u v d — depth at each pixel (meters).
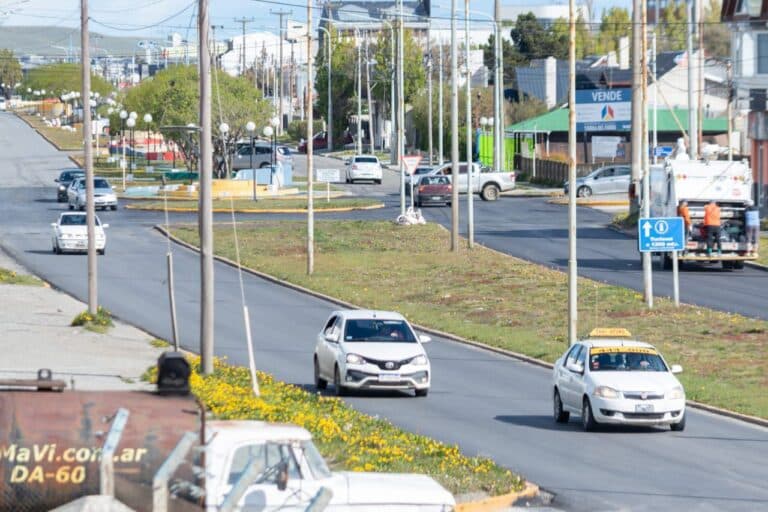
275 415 25.97
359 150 154.62
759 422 32.47
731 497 23.12
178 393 13.11
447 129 149.88
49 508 12.48
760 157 87.12
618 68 141.38
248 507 14.05
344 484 14.78
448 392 36.22
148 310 51.00
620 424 30.95
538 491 23.08
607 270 62.72
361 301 54.44
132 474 12.49
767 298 54.12
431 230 78.75
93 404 12.72
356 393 35.88
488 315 51.16
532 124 129.12
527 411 33.53
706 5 190.38
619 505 22.28
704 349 43.12
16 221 86.50
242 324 48.88
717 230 62.31
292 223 82.81
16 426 12.52
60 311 48.56
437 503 14.85
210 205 33.56
